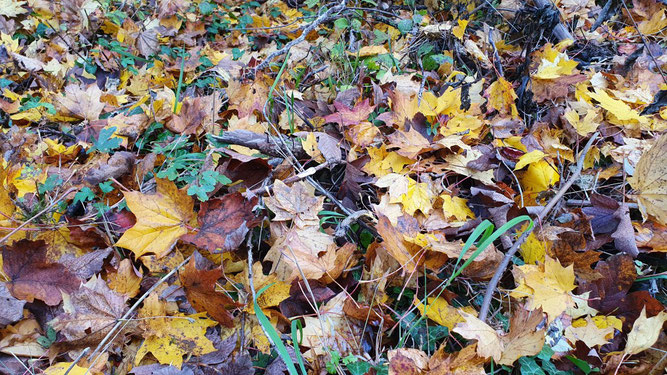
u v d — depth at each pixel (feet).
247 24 5.81
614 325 2.34
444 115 3.26
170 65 4.68
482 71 4.01
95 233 2.55
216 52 4.87
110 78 4.45
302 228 2.61
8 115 3.66
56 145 3.22
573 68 3.58
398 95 3.30
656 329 2.14
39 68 4.25
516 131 3.29
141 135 3.51
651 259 2.65
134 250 2.35
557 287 2.37
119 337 2.22
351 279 2.60
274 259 2.52
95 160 3.21
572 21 4.49
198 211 2.72
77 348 2.16
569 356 2.19
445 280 2.39
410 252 2.46
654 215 2.65
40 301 2.27
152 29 4.98
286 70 4.28
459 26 3.93
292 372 1.83
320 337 2.30
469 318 2.11
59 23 4.98
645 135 3.33
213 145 3.01
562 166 3.02
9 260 2.23
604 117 3.38
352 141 3.21
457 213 2.77
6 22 4.75
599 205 2.74
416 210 2.78
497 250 2.53
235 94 3.75
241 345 2.26
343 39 4.70
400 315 2.42
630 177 2.91
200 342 2.25
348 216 2.77
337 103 3.34
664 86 3.60
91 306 2.20
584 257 2.48
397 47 4.49
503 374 2.23
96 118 3.56
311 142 3.10
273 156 3.05
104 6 5.03
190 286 2.30
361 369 2.18
